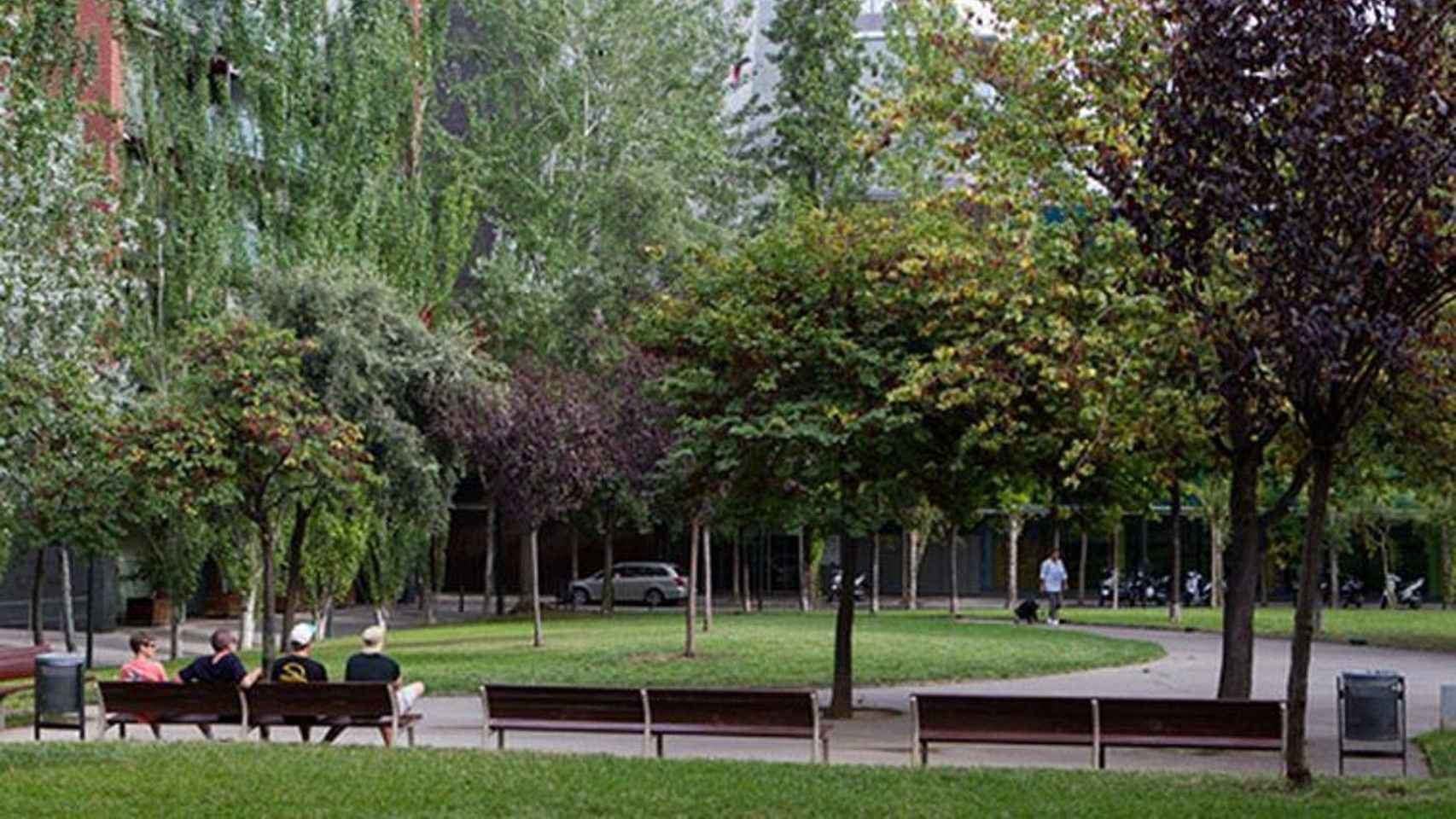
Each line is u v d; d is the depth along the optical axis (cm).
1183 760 1777
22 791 1303
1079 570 6362
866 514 2241
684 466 2898
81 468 2519
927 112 2105
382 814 1215
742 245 2377
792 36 5603
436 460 3133
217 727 2067
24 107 2344
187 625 4819
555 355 4531
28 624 4462
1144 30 1861
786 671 2753
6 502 2555
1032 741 1553
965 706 1574
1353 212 1211
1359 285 1216
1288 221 1216
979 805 1266
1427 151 1213
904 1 3553
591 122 5084
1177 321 1702
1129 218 1305
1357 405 1321
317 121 4378
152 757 1511
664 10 5162
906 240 2148
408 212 4534
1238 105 1241
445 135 4950
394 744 1708
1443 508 4019
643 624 4106
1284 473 2386
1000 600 6488
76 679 1858
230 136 4138
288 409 2467
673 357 2409
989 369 1952
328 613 4197
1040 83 1991
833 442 2041
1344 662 3234
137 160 4022
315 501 2858
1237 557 1970
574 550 5747
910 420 2002
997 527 5494
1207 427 1941
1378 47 1221
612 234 4847
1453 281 1260
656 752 1705
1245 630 1964
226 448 2431
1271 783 1395
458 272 4900
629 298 4497
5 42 2655
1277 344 1287
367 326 3056
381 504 3011
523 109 5156
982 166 2039
